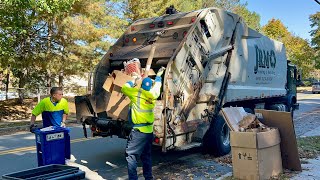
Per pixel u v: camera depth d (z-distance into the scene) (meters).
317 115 16.44
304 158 6.99
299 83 14.75
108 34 16.48
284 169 6.20
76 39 16.20
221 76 8.08
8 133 12.21
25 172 4.28
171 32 7.53
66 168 4.47
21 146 9.48
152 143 6.27
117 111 6.78
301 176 5.79
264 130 5.83
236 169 5.70
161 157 7.89
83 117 7.71
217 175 6.36
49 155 5.41
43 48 16.61
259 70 10.21
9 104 19.16
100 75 7.94
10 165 7.32
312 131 10.94
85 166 7.20
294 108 14.44
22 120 15.80
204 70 7.45
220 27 8.08
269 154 5.67
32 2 11.93
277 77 11.77
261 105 11.23
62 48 16.72
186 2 25.94
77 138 10.46
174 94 6.55
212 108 7.69
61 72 17.52
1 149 9.05
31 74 18.70
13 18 13.36
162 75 6.66
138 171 6.73
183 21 7.60
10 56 14.67
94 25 16.66
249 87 9.55
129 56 7.79
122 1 19.22
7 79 20.19
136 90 5.53
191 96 7.02
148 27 8.16
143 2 20.92
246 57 9.27
